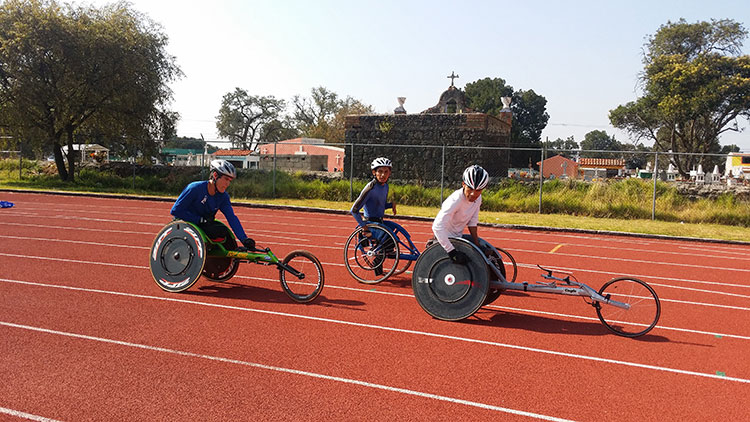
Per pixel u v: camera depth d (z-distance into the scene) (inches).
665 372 191.2
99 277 305.6
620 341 224.1
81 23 1120.2
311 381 173.3
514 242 517.0
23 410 148.9
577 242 529.0
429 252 250.4
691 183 815.1
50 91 1095.0
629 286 243.0
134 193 978.1
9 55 1038.4
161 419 145.9
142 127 1200.2
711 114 1769.2
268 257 272.2
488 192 860.0
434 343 213.8
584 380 181.8
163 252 279.6
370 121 1120.8
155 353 193.5
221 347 201.2
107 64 1095.0
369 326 232.5
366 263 325.4
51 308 243.4
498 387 173.5
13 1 1070.4
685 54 1798.7
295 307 257.8
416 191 858.1
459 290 242.5
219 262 295.0
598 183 818.8
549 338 225.0
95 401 155.6
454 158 1056.8
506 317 254.7
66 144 1250.6
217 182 274.8
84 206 753.0
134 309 246.1
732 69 1711.4
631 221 700.0
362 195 312.5
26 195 921.5
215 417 147.7
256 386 168.6
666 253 474.3
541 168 769.6
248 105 3203.7
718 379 186.1
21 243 416.5
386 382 174.2
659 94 1790.1
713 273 384.2
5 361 182.5
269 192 925.8
